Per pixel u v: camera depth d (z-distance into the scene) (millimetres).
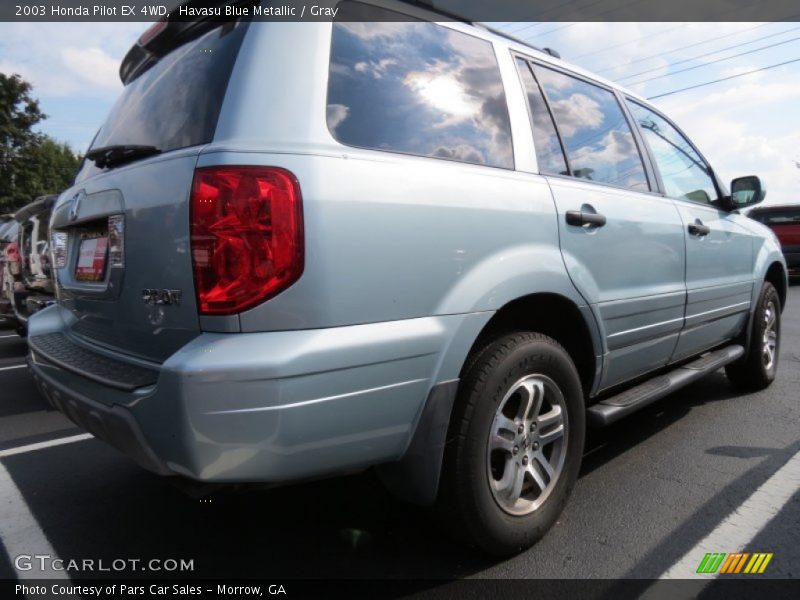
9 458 3520
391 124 1990
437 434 1981
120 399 1777
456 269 2016
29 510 2814
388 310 1832
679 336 3400
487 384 2105
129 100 2523
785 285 4988
